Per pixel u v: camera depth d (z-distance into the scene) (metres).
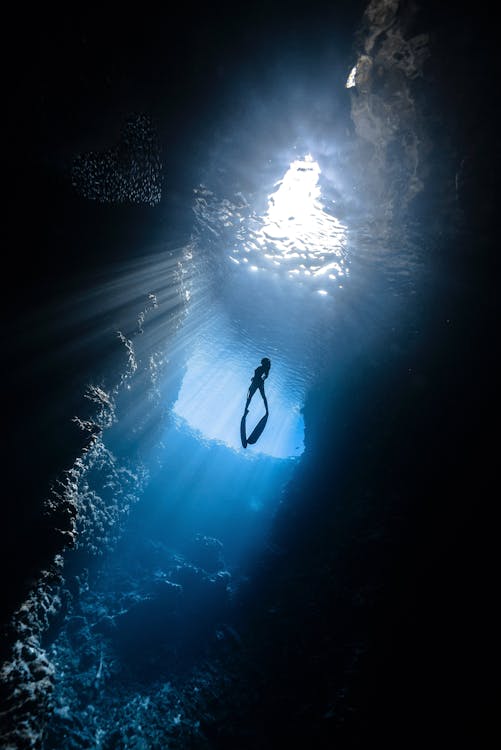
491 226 6.81
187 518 9.85
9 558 3.18
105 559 5.92
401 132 7.92
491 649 3.65
